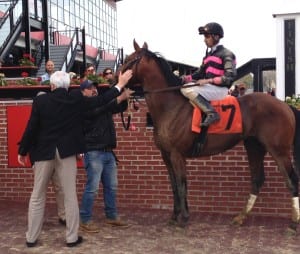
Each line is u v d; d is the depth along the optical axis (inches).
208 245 207.6
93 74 299.1
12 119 287.6
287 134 221.3
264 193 259.9
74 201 204.1
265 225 240.7
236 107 223.0
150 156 274.5
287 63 403.9
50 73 372.2
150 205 276.5
